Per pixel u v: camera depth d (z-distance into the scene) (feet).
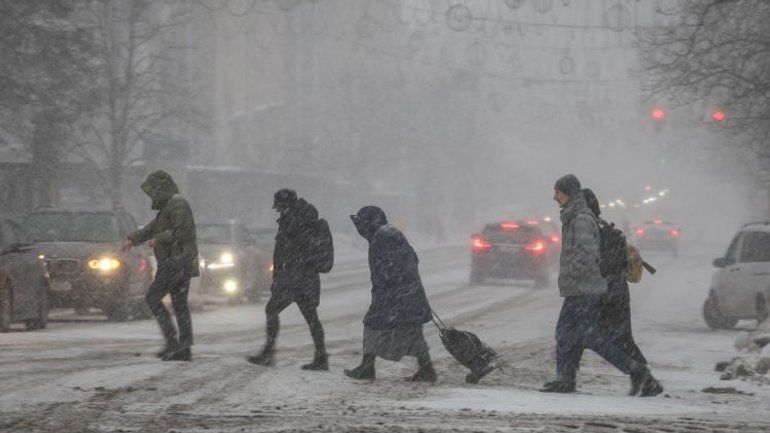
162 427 66.85
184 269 108.37
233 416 72.79
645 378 91.86
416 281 99.66
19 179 329.93
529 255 301.84
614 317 95.14
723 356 143.02
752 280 186.60
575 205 91.50
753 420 73.87
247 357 111.34
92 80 326.85
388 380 100.94
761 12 221.25
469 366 100.99
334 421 70.69
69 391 84.64
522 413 76.18
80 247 176.35
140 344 133.69
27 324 162.61
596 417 73.82
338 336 160.76
